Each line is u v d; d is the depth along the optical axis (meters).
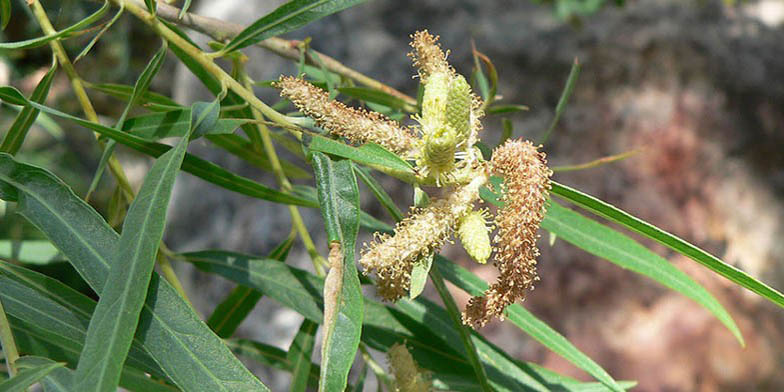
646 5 0.82
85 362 0.24
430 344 0.33
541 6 0.81
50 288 0.28
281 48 0.37
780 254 0.75
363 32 0.78
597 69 0.78
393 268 0.27
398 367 0.31
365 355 0.33
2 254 0.35
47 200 0.27
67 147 0.86
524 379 0.32
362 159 0.27
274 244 0.71
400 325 0.34
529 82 0.77
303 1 0.30
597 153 0.75
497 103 0.76
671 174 0.76
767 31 0.86
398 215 0.29
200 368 0.25
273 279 0.34
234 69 0.35
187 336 0.25
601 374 0.31
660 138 0.76
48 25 0.33
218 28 0.34
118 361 0.24
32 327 0.29
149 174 0.27
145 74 0.31
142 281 0.25
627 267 0.33
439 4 0.80
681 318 0.67
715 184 0.77
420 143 0.28
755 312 0.71
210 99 0.78
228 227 0.74
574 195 0.28
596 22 0.81
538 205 0.26
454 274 0.34
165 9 0.33
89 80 0.86
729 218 0.76
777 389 0.67
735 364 0.66
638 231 0.28
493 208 0.50
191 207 0.77
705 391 0.65
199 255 0.34
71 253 0.26
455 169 0.28
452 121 0.27
